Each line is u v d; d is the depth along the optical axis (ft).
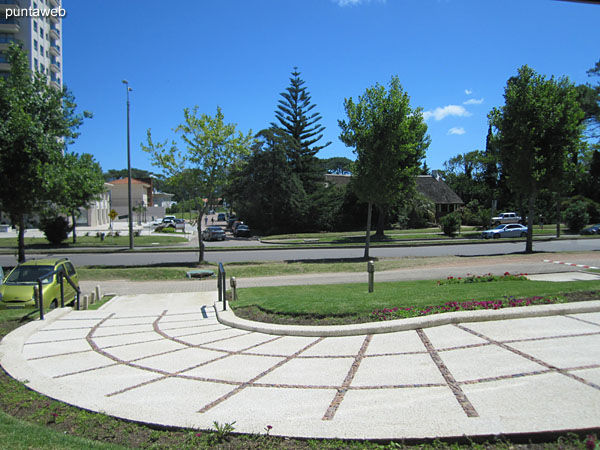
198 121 65.16
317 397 14.76
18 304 34.73
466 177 288.30
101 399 15.28
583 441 11.05
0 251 93.15
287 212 169.37
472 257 73.51
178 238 136.36
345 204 175.52
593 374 14.90
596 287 29.32
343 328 22.33
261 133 166.61
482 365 16.42
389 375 16.22
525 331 20.34
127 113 97.35
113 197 284.00
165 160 65.57
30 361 20.63
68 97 64.44
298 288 45.19
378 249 96.84
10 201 54.90
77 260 78.74
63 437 12.23
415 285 43.37
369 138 69.36
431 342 19.70
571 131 72.02
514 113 72.59
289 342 21.93
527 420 11.93
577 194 183.11
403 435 11.59
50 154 56.65
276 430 12.37
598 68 146.92
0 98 55.06
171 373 18.33
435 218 191.62
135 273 61.11
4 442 11.75
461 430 11.60
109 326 28.45
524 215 179.22
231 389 16.10
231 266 67.92
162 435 12.70
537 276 48.73
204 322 28.96
